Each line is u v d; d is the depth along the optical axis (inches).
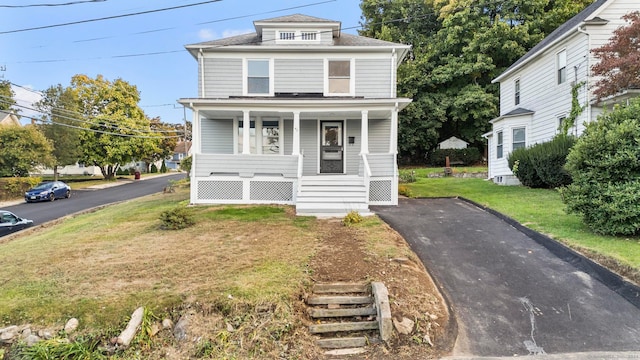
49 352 155.4
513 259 246.7
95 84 1299.2
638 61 355.3
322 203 396.5
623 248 231.6
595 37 450.6
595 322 175.5
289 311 175.0
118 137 1261.1
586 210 269.0
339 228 312.8
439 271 232.4
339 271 213.2
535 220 315.6
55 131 1087.0
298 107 450.6
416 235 301.0
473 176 821.9
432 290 201.6
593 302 191.3
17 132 920.3
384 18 1148.5
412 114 976.3
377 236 280.5
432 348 161.5
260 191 449.4
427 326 171.5
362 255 235.1
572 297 196.9
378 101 440.8
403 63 1029.8
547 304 191.9
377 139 544.7
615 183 255.8
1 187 826.8
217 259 233.3
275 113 491.2
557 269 228.7
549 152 457.4
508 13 924.6
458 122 1048.2
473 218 352.8
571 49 489.1
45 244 293.6
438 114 956.0
